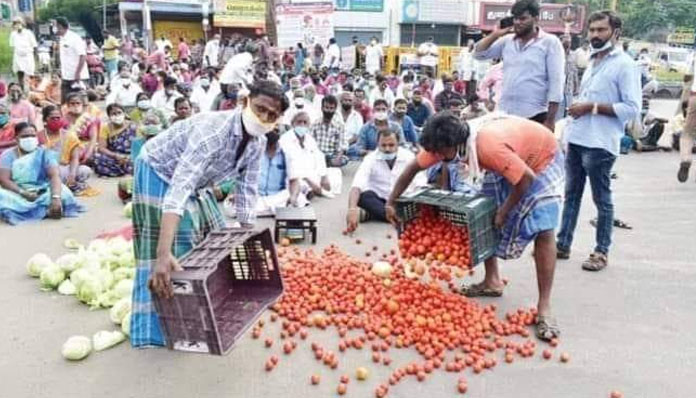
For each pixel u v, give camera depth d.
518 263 5.91
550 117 5.84
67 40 13.47
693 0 48.03
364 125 10.74
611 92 5.37
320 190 8.42
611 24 5.40
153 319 4.12
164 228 3.46
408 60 25.31
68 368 3.96
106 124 9.61
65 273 5.23
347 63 27.47
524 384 3.85
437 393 3.75
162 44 26.34
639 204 8.24
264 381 3.84
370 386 3.81
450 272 4.79
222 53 23.55
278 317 4.66
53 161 7.31
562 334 4.48
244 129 3.67
